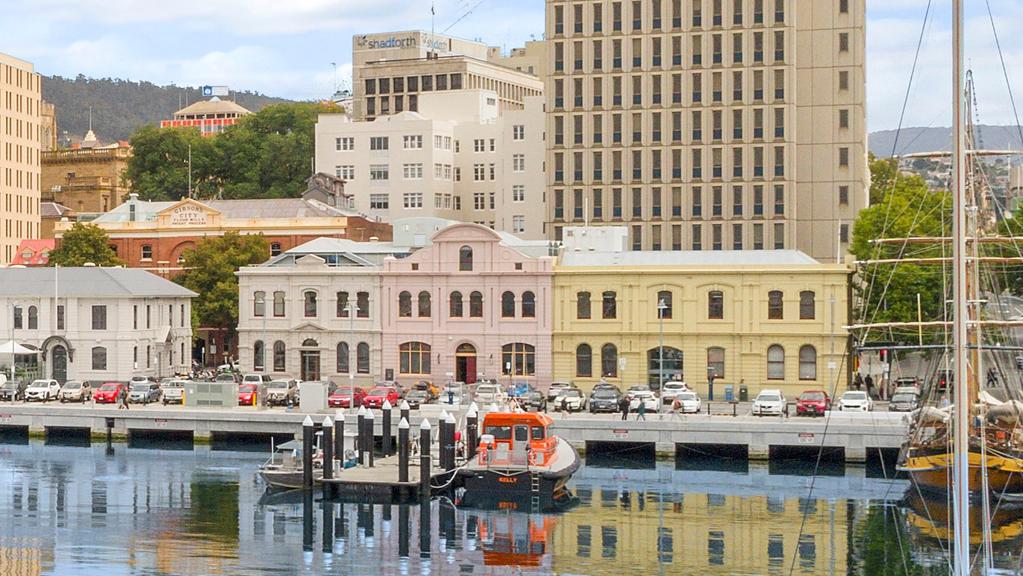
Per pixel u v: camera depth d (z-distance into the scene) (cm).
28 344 14962
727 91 18138
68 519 9075
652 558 8088
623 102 18438
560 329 14150
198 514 9212
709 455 11462
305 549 8288
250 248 17100
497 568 7881
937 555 8069
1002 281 12031
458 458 10475
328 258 14938
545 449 9731
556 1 18625
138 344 15075
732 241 18188
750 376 13725
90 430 12269
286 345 14850
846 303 13550
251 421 11912
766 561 7988
